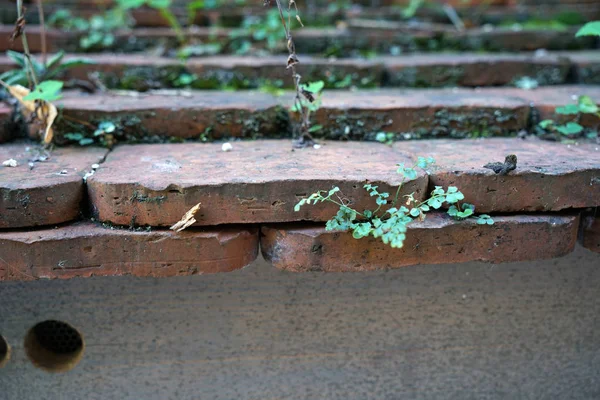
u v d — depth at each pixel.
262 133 0.52
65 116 0.49
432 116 0.51
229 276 0.48
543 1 0.80
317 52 0.67
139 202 0.42
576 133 0.51
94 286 0.47
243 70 0.60
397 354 0.50
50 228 0.42
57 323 0.51
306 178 0.42
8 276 0.42
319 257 0.43
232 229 0.43
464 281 0.49
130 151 0.48
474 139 0.51
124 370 0.49
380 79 0.61
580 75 0.62
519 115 0.52
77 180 0.43
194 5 0.69
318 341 0.50
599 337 0.51
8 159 0.46
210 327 0.49
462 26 0.73
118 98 0.54
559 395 0.52
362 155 0.47
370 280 0.48
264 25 0.70
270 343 0.49
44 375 0.49
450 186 0.43
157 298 0.48
